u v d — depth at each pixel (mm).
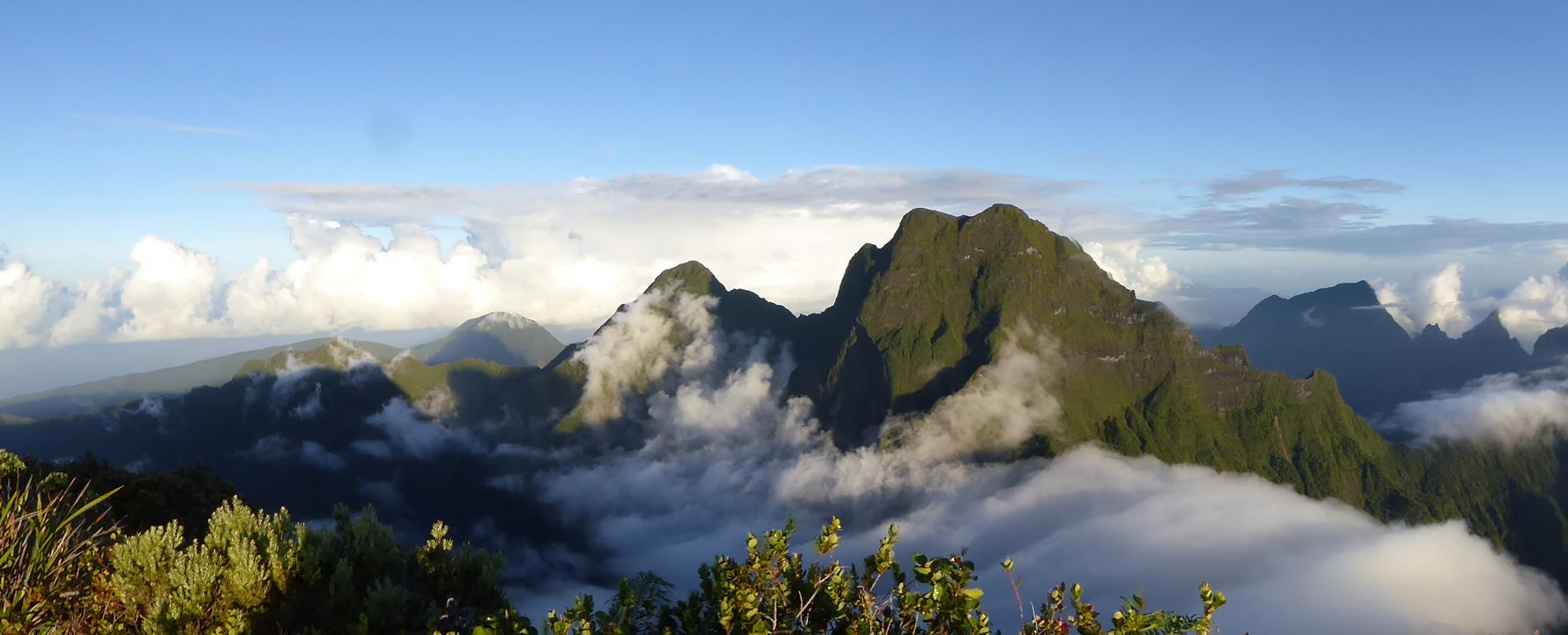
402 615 11273
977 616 5230
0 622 6707
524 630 6316
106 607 8805
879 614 5539
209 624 10016
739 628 5828
